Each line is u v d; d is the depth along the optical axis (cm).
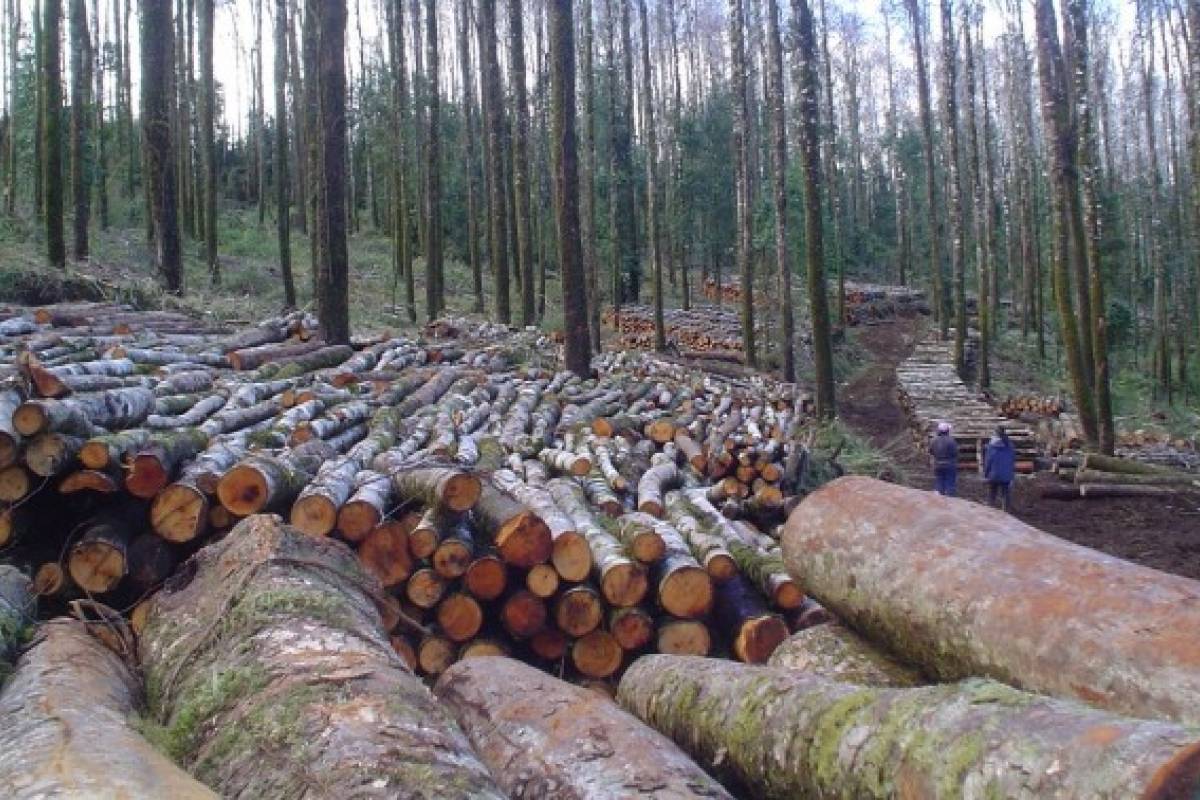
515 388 1276
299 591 397
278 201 2170
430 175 2477
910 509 471
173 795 240
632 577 570
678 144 3722
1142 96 4194
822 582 496
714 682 410
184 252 2731
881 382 2766
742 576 630
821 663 476
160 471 535
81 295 1522
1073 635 339
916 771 259
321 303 1367
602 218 3428
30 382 589
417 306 2725
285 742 283
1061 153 1579
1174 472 1547
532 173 3531
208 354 1134
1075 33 1684
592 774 328
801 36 1650
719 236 3788
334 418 836
